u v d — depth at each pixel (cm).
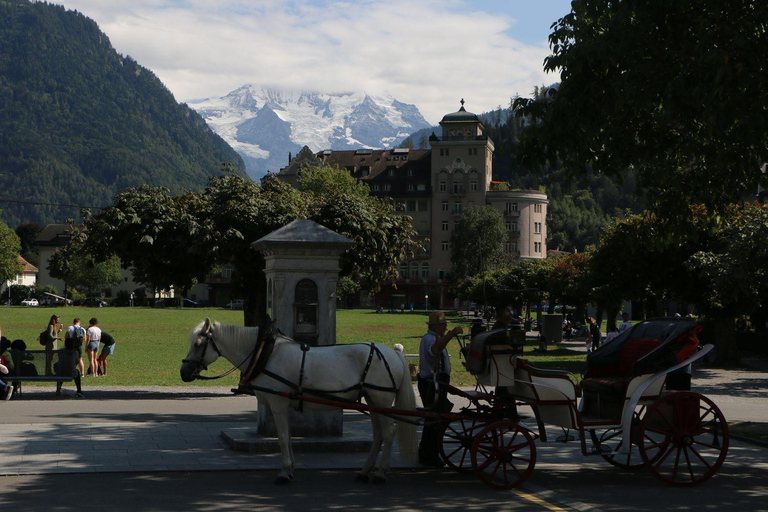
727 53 1215
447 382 1195
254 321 2417
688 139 1430
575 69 1367
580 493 1035
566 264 5916
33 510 891
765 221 2822
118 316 8681
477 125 14938
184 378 1133
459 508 945
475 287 8738
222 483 1056
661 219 1656
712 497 1020
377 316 10044
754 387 2641
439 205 14988
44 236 18525
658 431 1111
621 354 1210
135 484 1038
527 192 14850
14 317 8000
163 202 2267
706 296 3378
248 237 2253
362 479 1088
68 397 2141
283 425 1086
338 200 2328
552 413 1122
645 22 1323
